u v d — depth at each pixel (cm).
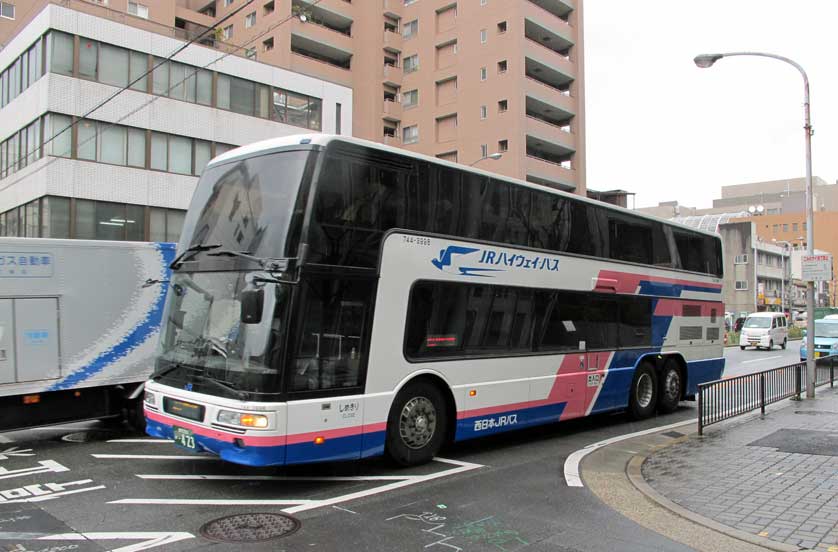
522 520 606
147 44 2947
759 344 3581
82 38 2761
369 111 5228
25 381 894
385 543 538
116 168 2838
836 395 1485
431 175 835
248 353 658
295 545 529
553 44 5156
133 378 999
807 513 608
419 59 5331
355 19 5331
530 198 990
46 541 533
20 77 2898
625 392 1170
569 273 1049
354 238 731
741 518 599
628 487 725
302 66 4900
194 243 770
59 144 2686
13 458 845
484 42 4866
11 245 891
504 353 925
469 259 874
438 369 823
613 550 528
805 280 1475
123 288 996
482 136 4822
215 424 662
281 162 719
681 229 1355
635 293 1198
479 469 811
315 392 680
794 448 893
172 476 751
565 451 939
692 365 1358
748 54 1514
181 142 3047
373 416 738
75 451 891
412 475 771
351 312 723
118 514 607
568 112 5053
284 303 663
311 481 735
